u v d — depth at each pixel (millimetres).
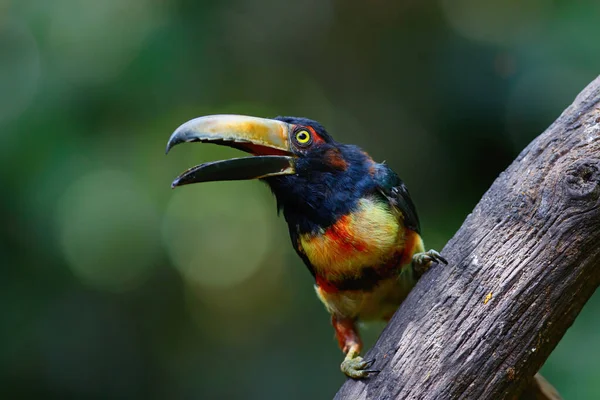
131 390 13648
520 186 5137
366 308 6539
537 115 12016
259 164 6105
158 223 14773
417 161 13477
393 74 13859
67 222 12797
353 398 5203
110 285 14125
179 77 13023
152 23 13109
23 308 12672
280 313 15078
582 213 4863
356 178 6160
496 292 4973
